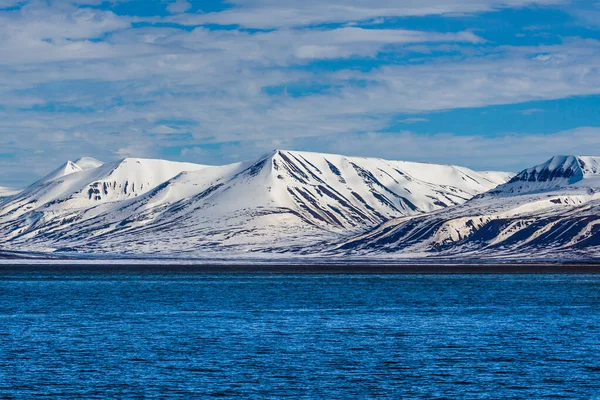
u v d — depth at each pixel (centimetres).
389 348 16925
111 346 17088
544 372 14350
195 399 12362
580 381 13638
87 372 14212
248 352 16350
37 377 13762
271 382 13500
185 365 14912
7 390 12825
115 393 12694
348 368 14700
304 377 13900
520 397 12562
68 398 12381
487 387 13200
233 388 13062
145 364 14975
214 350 16612
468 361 15400
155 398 12400
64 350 16512
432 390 13000
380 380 13700
